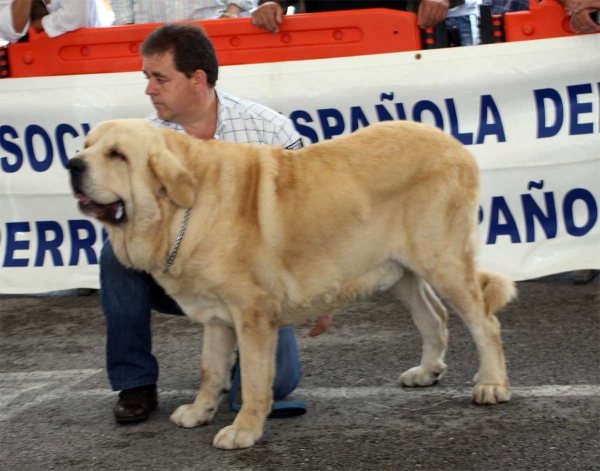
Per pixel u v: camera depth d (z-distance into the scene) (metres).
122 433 4.62
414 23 7.05
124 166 4.16
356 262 4.54
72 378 5.68
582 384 4.98
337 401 4.96
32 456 4.36
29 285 7.73
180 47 4.63
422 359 5.17
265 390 4.37
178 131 4.75
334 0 7.57
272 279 4.35
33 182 7.62
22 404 5.21
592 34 6.83
